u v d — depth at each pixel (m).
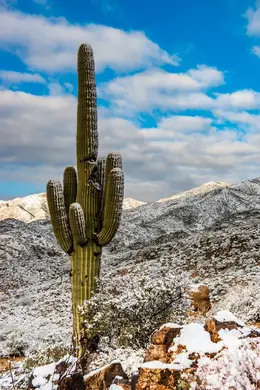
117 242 51.88
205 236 35.34
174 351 4.41
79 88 10.12
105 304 8.04
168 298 8.03
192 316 8.97
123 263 36.22
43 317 21.11
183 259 30.20
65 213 9.87
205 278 24.58
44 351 8.91
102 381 4.74
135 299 7.95
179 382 3.77
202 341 4.44
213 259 28.02
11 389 5.70
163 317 8.04
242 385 3.31
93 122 10.03
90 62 10.08
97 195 9.90
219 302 17.30
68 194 10.43
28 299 26.75
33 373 5.24
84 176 9.92
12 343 13.68
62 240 9.71
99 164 10.29
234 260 26.64
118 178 9.52
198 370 3.72
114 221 9.53
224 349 4.07
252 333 4.59
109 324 7.86
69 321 19.00
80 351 7.86
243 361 3.46
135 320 7.86
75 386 4.51
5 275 36.47
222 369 3.45
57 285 31.53
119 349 7.18
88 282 9.45
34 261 42.50
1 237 49.12
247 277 20.62
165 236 49.09
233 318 4.79
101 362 6.84
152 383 3.88
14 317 21.36
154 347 4.60
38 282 35.50
